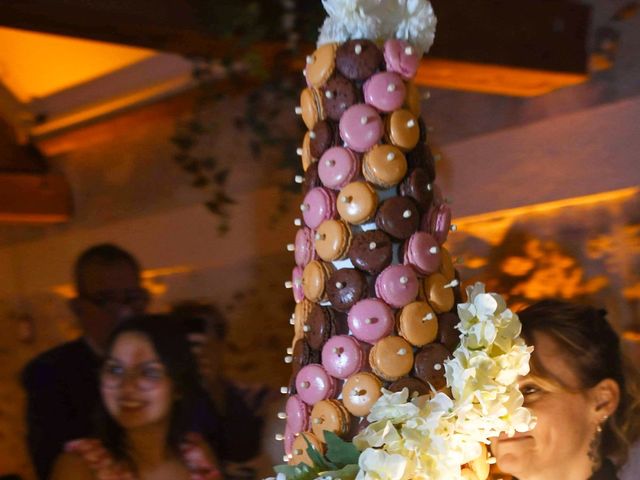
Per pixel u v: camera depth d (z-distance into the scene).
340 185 0.88
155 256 2.67
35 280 2.93
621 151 1.74
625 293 1.69
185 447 1.87
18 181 2.76
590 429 1.28
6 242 2.99
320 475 0.80
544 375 1.27
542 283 1.83
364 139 0.88
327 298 0.89
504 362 0.82
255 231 2.40
